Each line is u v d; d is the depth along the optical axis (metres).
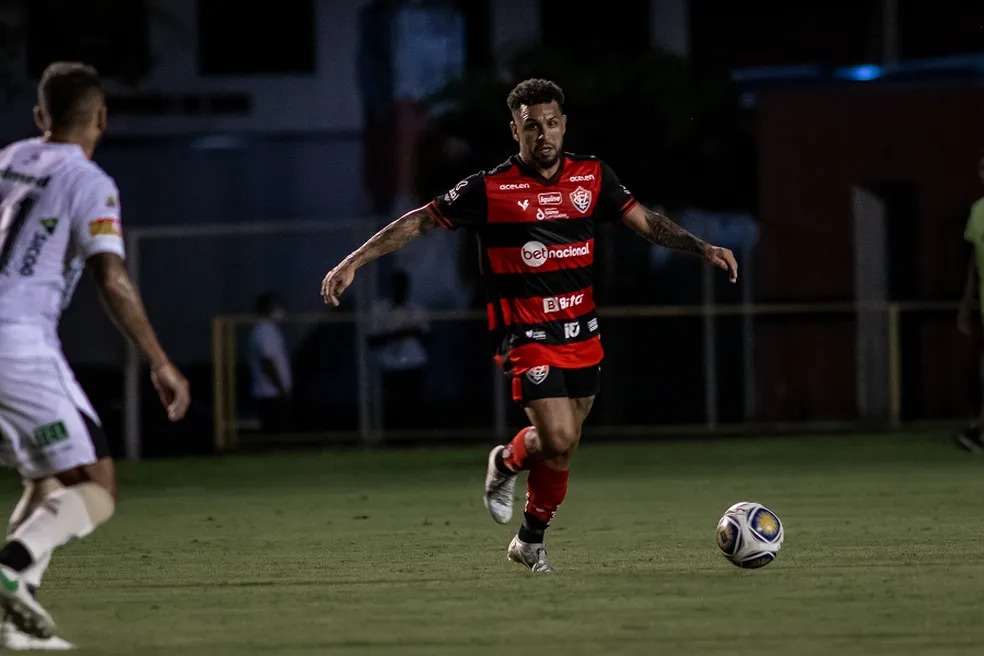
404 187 97.31
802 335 74.31
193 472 58.06
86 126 20.33
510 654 18.58
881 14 98.94
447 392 73.88
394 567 27.80
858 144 80.69
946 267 80.00
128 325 19.30
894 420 70.06
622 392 71.50
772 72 87.75
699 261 76.50
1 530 38.84
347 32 99.00
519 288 25.91
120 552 31.34
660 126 78.31
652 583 24.77
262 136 98.94
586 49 82.25
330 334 72.62
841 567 26.56
